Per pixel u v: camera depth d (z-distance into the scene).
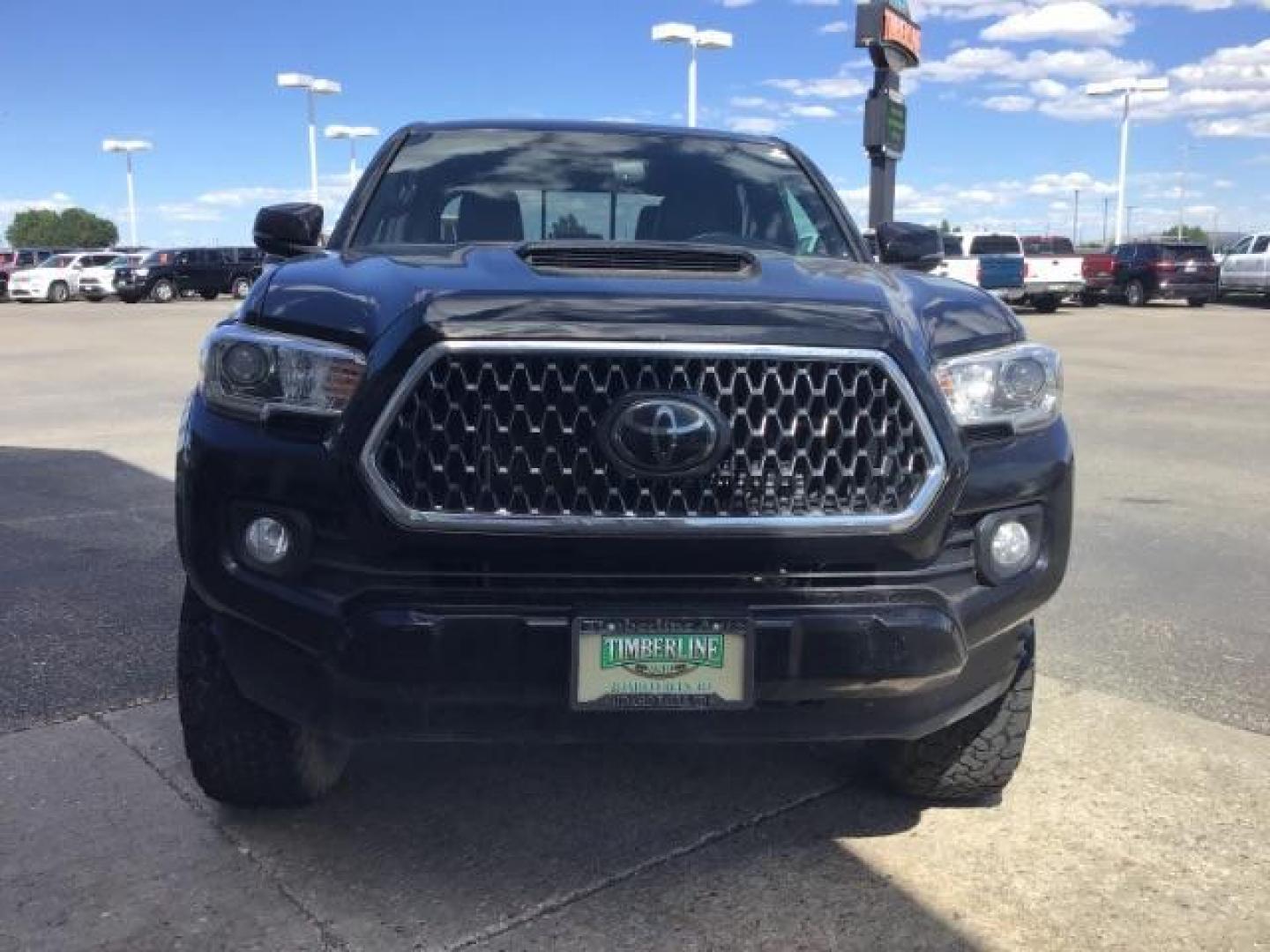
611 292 2.73
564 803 3.46
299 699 2.78
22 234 114.56
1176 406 12.88
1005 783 3.43
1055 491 2.94
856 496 2.69
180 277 41.94
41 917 2.84
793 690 2.66
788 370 2.66
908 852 3.21
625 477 2.60
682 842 3.25
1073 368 17.23
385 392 2.60
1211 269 34.31
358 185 4.28
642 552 2.60
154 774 3.60
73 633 4.91
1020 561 2.92
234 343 2.81
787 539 2.63
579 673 2.59
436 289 2.74
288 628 2.70
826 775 3.68
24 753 3.74
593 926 2.83
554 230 4.12
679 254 3.24
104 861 3.09
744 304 2.72
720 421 2.60
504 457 2.60
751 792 3.56
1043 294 31.78
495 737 2.70
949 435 2.74
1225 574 6.05
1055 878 3.09
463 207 4.16
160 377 15.66
